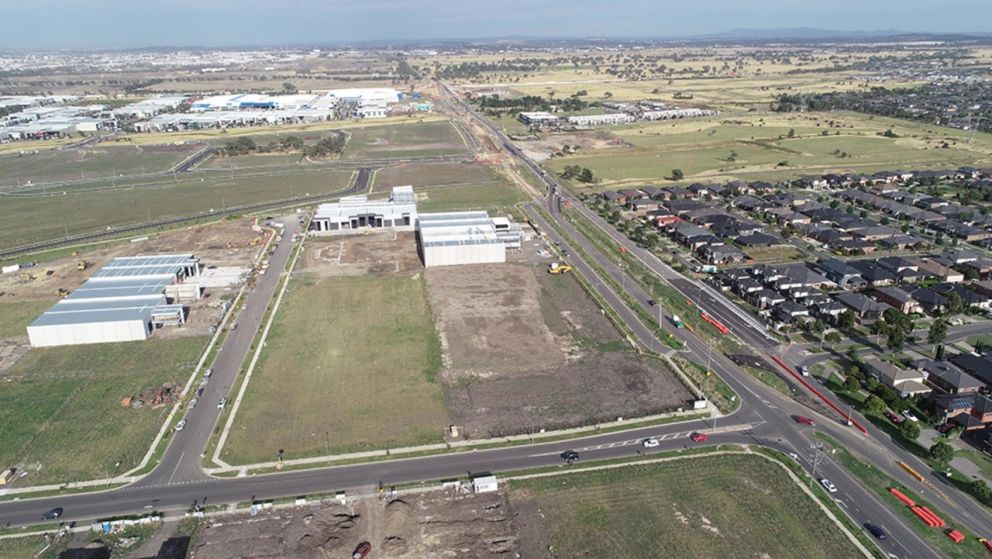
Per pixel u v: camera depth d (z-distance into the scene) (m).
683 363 88.69
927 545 57.03
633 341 95.75
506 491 64.25
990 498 62.16
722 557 55.84
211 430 74.88
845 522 59.78
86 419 77.25
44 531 59.41
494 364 89.44
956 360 85.88
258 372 88.00
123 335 97.38
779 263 125.50
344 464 68.50
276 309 108.56
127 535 59.06
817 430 73.81
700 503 62.41
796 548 56.84
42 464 69.00
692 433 73.12
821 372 86.31
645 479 65.81
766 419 75.94
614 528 59.34
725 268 123.44
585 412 77.56
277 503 62.53
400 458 69.38
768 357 90.62
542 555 56.34
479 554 56.50
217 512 61.59
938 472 66.62
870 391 80.88
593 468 67.38
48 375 87.56
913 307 103.12
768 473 66.50
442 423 75.69
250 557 56.47
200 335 99.12
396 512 61.16
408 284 118.94
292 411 78.50
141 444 72.31
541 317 104.25
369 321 103.56
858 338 95.50
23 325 103.31
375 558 56.25
